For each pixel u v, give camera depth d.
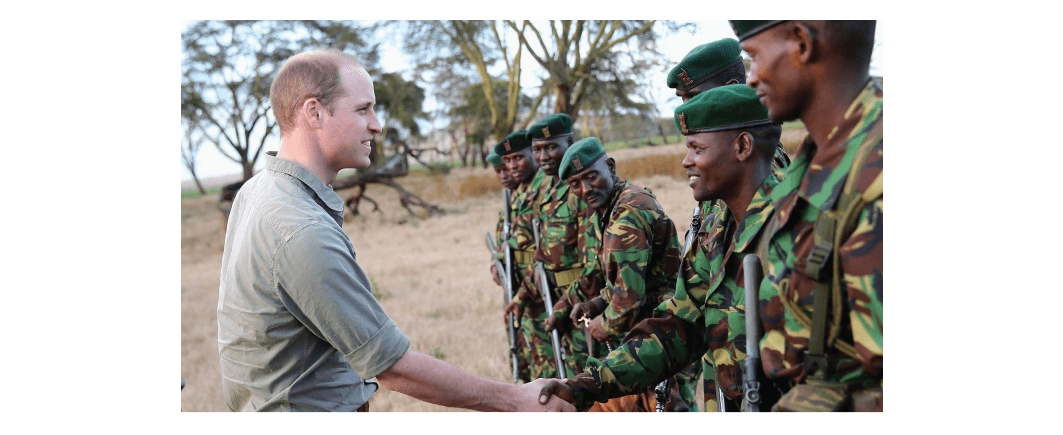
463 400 1.80
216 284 10.43
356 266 1.75
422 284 8.07
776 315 1.39
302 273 1.66
